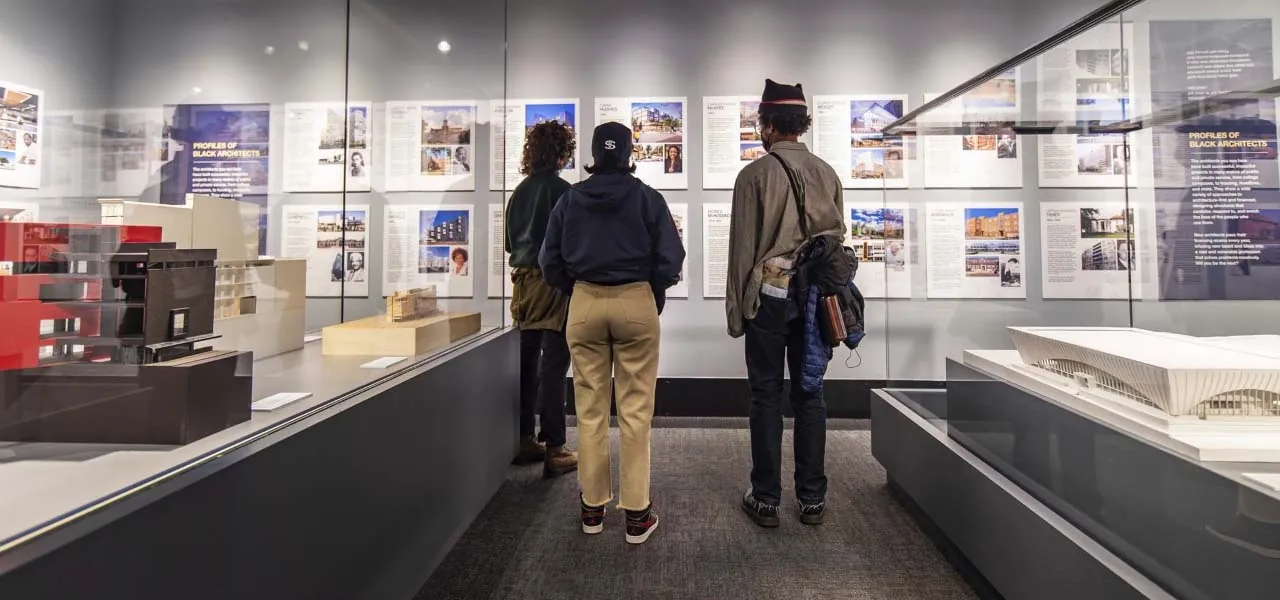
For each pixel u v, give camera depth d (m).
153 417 0.72
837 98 3.33
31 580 0.46
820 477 1.92
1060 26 3.21
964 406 1.68
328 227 1.79
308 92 1.62
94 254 0.71
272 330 1.42
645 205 1.75
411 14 1.96
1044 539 1.19
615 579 1.58
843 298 1.84
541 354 2.61
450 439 1.57
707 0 3.35
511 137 3.39
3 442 0.64
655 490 2.22
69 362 0.69
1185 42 1.33
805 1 3.33
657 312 1.84
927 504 1.82
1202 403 0.94
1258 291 1.29
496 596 1.49
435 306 1.87
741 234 1.88
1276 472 0.84
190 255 0.79
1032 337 1.38
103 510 0.56
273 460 0.81
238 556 0.73
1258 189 1.27
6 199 0.63
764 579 1.58
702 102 3.37
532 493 2.18
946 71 3.29
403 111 1.96
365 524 1.09
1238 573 0.80
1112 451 1.05
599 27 3.38
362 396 1.12
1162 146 1.42
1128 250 1.53
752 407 1.94
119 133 0.80
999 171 1.89
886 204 2.51
